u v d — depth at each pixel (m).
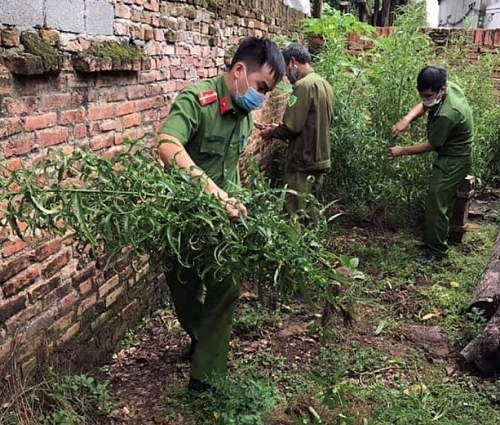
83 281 3.15
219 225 2.32
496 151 7.83
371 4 12.71
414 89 6.04
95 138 3.12
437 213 5.10
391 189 6.02
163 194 2.22
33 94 2.61
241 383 3.20
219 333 3.06
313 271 2.42
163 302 4.21
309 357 3.59
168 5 3.86
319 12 8.66
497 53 7.69
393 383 3.33
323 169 5.06
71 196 2.09
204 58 4.57
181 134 2.70
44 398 2.75
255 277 2.63
